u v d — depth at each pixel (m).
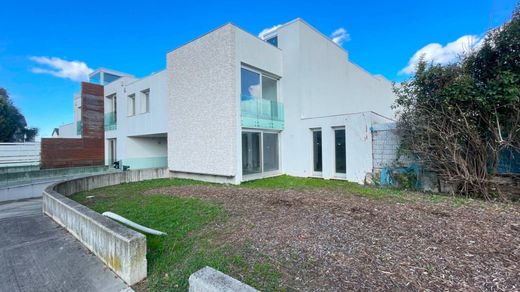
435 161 6.60
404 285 2.31
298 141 11.15
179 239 3.85
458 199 5.77
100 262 3.34
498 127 5.52
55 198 5.41
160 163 16.95
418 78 6.65
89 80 21.28
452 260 2.75
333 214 4.56
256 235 3.76
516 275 2.42
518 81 5.30
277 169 11.64
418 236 3.44
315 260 2.89
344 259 2.86
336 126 9.95
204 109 10.47
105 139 16.97
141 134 14.32
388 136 8.42
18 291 2.75
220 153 9.86
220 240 3.70
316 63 12.34
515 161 5.84
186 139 11.25
